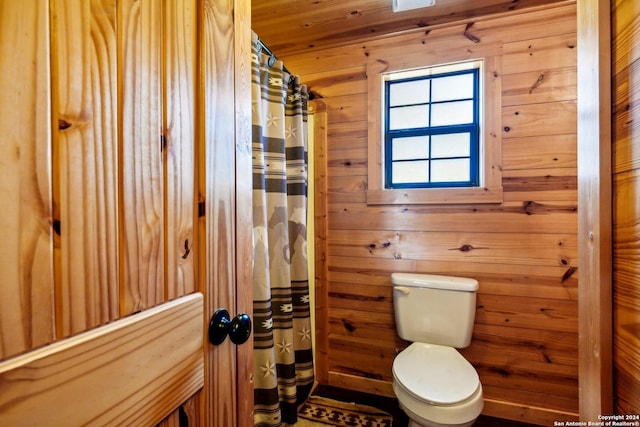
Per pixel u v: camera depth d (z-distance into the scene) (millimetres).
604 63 538
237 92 663
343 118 2053
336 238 2080
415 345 1707
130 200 415
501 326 1768
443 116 1973
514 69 1721
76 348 341
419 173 2021
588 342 585
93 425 355
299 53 2133
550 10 1660
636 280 464
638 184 461
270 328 1458
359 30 1893
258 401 1444
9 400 283
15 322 293
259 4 1652
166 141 476
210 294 568
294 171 1771
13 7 297
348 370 2064
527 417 1731
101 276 375
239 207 664
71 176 344
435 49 1860
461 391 1295
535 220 1703
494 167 1751
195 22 541
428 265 1891
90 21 365
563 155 1653
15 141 298
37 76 314
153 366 444
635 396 464
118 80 399
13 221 296
